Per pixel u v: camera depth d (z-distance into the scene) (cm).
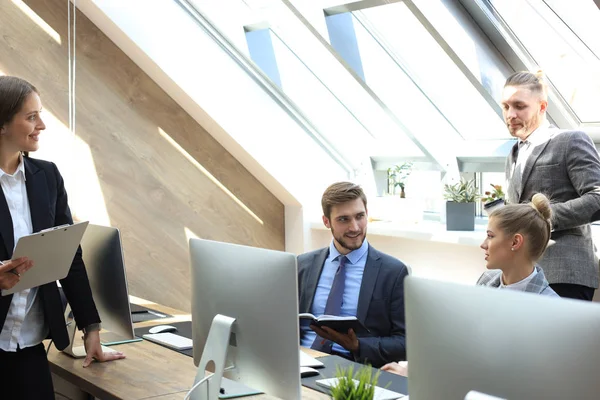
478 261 498
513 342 141
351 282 316
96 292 311
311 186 600
